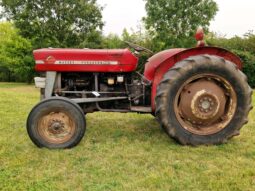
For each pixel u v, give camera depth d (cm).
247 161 385
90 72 475
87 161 388
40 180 335
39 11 2198
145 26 1947
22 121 591
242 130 527
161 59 476
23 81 2809
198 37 469
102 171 358
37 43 2275
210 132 443
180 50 480
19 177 342
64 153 411
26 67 2345
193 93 439
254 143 459
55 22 2223
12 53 2339
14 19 2266
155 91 457
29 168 366
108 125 559
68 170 361
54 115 427
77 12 2205
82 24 2256
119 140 471
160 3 1827
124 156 402
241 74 442
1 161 386
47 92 465
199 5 1827
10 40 2314
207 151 419
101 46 2248
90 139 472
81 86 486
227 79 436
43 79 474
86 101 453
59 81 472
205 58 432
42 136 427
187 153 412
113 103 486
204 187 321
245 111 446
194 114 440
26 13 2191
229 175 345
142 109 465
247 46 1992
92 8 2223
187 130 439
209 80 446
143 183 327
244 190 314
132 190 314
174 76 429
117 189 316
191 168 365
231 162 382
